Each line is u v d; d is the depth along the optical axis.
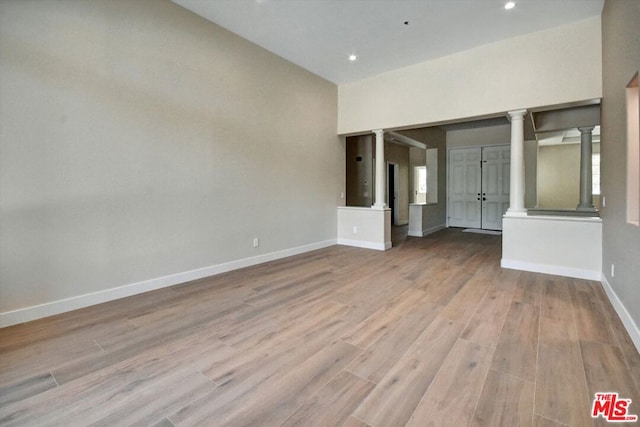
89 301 3.02
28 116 2.63
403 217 10.46
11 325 2.59
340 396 1.71
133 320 2.71
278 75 4.94
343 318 2.74
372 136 7.73
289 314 2.84
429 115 5.05
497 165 8.23
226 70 4.18
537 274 4.08
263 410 1.61
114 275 3.19
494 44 4.41
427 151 8.43
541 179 9.76
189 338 2.39
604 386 1.76
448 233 7.86
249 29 4.13
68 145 2.85
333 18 3.86
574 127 5.84
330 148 6.12
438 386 1.79
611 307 2.93
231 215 4.33
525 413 1.56
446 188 9.00
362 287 3.60
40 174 2.71
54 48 2.74
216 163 4.11
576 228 3.92
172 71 3.60
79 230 2.95
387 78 5.53
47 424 1.52
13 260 2.60
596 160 9.15
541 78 4.08
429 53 4.77
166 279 3.62
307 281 3.84
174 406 1.64
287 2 3.54
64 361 2.07
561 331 2.45
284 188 5.15
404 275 4.09
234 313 2.87
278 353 2.17
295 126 5.31
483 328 2.52
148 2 3.37
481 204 8.51
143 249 3.41
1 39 2.49
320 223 5.96
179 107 3.68
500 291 3.42
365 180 7.86
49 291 2.79
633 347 2.19
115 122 3.15
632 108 2.56
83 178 2.96
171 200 3.64
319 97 5.78
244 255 4.53
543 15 3.72
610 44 3.18
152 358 2.11
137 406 1.65
